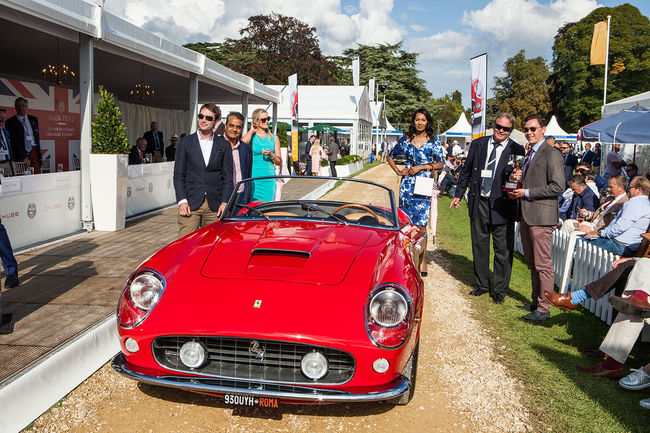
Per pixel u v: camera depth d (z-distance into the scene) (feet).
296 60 169.37
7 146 24.79
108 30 23.27
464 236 30.48
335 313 8.18
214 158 14.69
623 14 151.12
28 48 31.60
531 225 14.62
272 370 8.29
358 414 9.28
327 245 10.37
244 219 12.57
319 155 57.26
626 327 11.00
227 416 9.02
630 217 16.03
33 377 8.78
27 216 18.72
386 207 13.20
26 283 14.25
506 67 222.28
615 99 150.51
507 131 15.85
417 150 18.31
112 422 8.59
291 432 8.57
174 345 8.38
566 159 41.83
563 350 12.75
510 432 8.80
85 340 10.44
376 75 194.90
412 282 9.14
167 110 62.18
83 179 22.08
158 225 24.56
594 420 9.27
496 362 11.85
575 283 17.54
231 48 191.72
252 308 8.24
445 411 9.48
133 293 8.67
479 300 17.01
